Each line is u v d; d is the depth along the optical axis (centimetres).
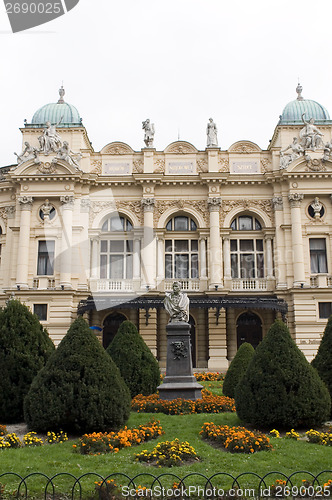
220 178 3816
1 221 3950
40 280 3684
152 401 1823
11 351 1636
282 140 3947
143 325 3659
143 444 1325
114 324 3816
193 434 1430
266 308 3556
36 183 3784
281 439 1348
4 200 3978
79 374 1441
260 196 3906
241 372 2108
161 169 3941
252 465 1130
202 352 3716
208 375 3028
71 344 1498
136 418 1623
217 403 1802
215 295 3653
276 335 1549
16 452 1241
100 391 1430
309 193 3766
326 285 3638
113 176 3859
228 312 3750
